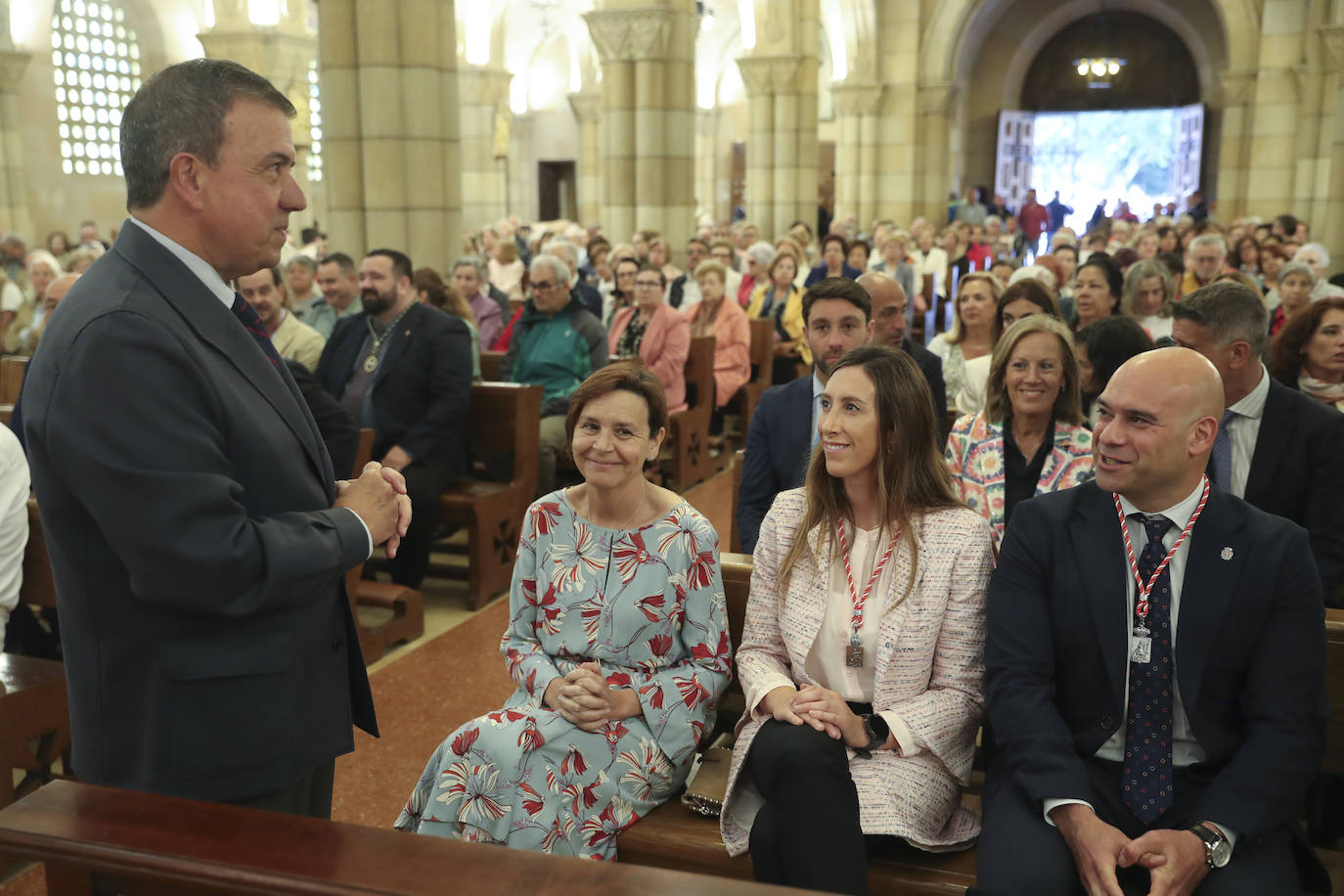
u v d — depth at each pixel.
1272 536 2.22
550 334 6.53
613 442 2.62
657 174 12.22
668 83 12.14
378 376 5.28
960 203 22.33
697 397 7.56
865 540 2.61
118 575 1.81
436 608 5.27
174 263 1.84
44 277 8.25
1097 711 2.31
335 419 4.33
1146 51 28.02
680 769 2.63
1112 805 2.22
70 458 1.69
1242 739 2.24
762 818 2.29
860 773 2.36
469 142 24.70
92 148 19.86
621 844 2.50
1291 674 2.18
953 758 2.44
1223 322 3.11
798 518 2.69
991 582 2.48
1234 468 3.21
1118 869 2.13
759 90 18.34
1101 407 2.28
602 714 2.53
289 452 1.96
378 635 4.58
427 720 4.02
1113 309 5.71
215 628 1.85
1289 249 11.15
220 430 1.84
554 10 26.55
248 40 18.88
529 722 2.53
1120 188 28.89
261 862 1.49
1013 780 2.25
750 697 2.51
